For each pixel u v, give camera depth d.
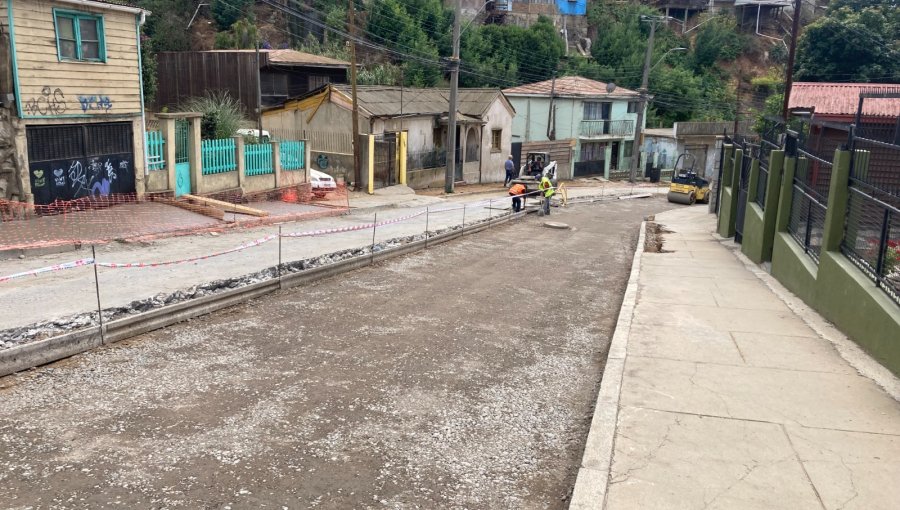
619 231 23.08
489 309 10.28
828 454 5.26
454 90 30.61
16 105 13.91
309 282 11.14
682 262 14.74
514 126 45.84
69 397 6.05
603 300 11.57
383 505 4.57
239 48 43.34
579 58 60.38
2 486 4.54
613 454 5.18
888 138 15.44
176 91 34.50
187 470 4.87
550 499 4.80
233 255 13.19
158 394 6.21
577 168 48.75
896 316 7.21
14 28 13.67
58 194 15.09
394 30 48.09
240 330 8.34
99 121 15.83
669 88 60.91
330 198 24.86
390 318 9.32
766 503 4.52
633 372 7.07
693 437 5.52
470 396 6.63
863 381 6.91
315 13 49.06
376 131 29.23
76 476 4.71
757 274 13.12
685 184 36.78
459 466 5.20
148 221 15.52
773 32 73.69
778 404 6.26
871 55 36.94
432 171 33.69
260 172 21.59
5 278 7.54
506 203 27.83
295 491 4.67
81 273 11.02
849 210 9.12
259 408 6.02
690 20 74.69
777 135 15.11
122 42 16.22
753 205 15.41
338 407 6.14
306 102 30.19
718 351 7.86
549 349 8.41
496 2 62.03
